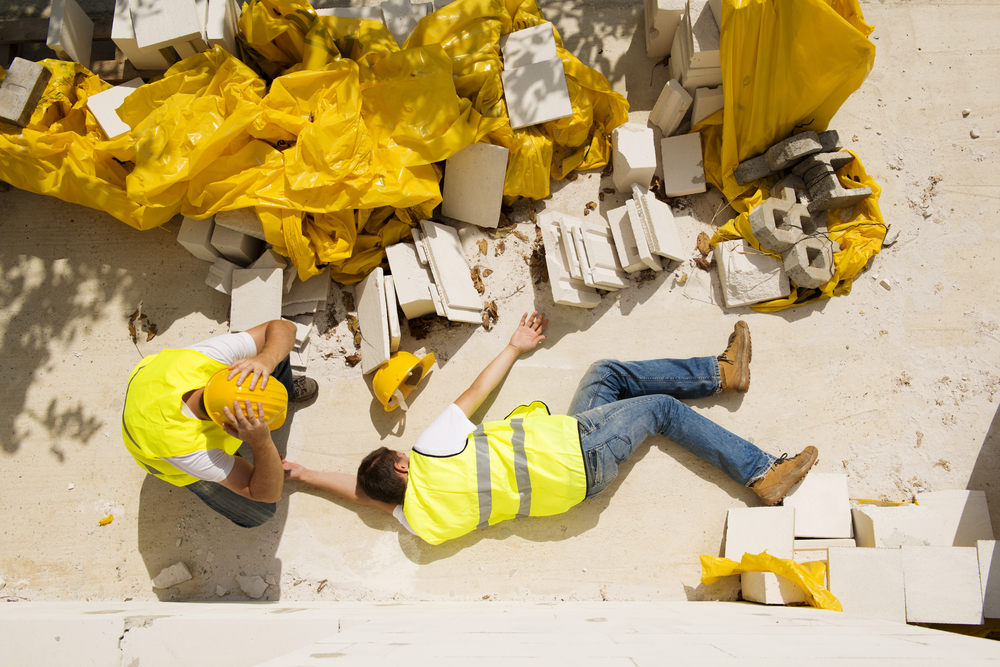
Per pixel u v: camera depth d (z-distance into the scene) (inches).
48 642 87.7
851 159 136.6
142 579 126.3
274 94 124.5
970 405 132.1
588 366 137.9
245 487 104.9
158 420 93.7
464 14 133.3
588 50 153.8
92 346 137.2
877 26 153.6
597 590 125.9
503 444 118.6
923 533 119.4
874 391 133.9
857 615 105.3
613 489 130.7
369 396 136.0
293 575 127.0
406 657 65.8
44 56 151.1
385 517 129.8
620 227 138.4
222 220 130.1
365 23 132.2
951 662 63.0
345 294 140.3
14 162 126.9
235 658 88.7
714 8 133.8
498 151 133.5
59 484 130.5
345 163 124.1
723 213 143.7
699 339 138.3
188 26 129.3
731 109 135.3
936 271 139.1
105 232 142.6
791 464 124.7
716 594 124.7
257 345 104.8
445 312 132.3
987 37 151.3
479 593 126.0
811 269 132.5
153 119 122.7
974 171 143.9
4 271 140.7
